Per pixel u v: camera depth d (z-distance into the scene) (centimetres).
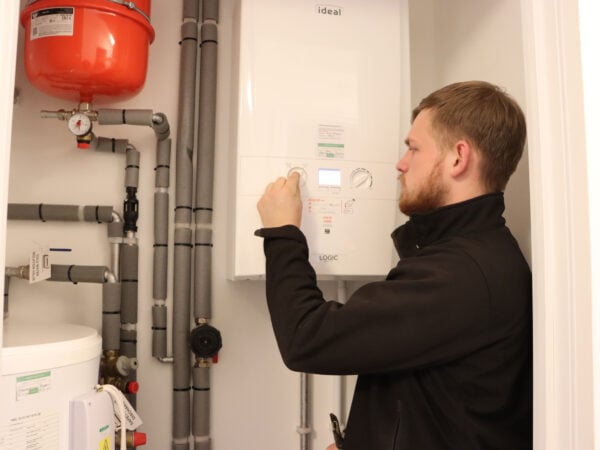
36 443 80
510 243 83
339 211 110
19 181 126
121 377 117
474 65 124
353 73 113
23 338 89
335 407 139
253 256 107
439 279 75
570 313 59
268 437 136
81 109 115
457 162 87
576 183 59
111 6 102
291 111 109
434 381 78
